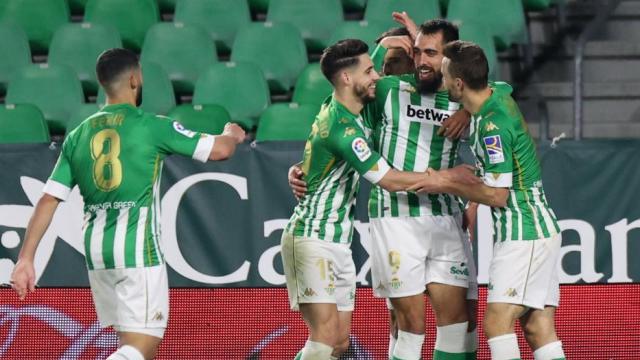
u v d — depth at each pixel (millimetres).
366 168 17375
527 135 17844
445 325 18656
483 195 17344
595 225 22047
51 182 17234
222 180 22234
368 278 22125
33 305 22391
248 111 29156
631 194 22031
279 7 32719
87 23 31688
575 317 22125
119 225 16844
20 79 29844
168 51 31391
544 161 22016
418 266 18375
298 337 22344
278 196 22156
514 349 17750
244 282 22297
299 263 18203
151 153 17000
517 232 17766
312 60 32750
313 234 18125
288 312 22344
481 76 17375
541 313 18359
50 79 29797
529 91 30547
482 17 30906
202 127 26812
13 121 27344
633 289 22125
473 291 19094
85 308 22328
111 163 16859
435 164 18359
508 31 30641
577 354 22125
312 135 18031
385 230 18547
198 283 22328
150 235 17016
